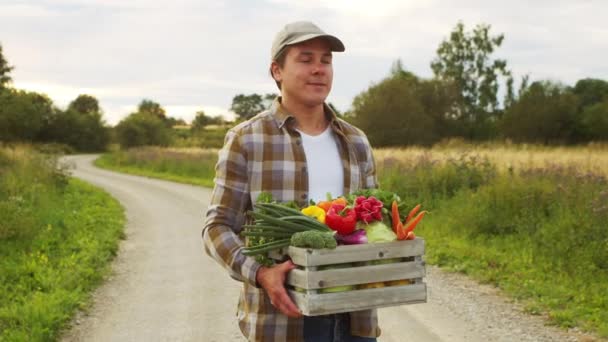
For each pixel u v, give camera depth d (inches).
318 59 114.8
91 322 277.7
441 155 796.0
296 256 101.5
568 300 300.0
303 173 115.2
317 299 99.3
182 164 1405.0
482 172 610.9
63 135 3166.8
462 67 3063.5
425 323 271.9
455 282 342.3
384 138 2255.2
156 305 306.2
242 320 116.9
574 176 504.1
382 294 104.0
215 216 112.6
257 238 107.4
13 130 2425.0
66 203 697.6
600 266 349.4
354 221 104.7
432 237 464.8
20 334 241.8
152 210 708.7
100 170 1601.9
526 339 248.8
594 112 2226.9
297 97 115.3
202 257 427.2
